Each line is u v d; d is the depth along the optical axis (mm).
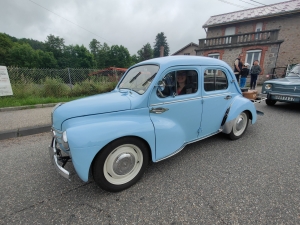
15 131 4090
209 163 2812
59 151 2342
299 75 6188
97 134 1899
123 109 2209
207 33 20156
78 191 2201
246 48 14781
